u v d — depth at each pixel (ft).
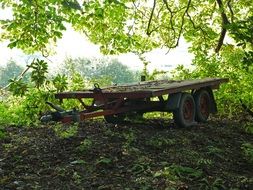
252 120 44.80
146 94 32.07
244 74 45.96
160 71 54.39
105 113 32.30
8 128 35.81
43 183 23.21
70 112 28.04
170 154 28.81
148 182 23.70
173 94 36.09
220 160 29.14
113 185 23.20
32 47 42.68
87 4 38.68
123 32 57.31
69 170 24.90
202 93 40.40
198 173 25.18
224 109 47.85
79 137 31.68
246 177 25.96
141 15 70.03
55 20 36.06
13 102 43.04
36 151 28.40
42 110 37.52
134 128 35.63
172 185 23.43
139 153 28.30
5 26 37.35
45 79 39.01
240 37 27.17
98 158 27.07
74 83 48.42
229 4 67.31
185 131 35.27
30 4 34.53
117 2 36.76
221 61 49.37
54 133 33.27
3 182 22.98
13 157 27.14
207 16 72.08
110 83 53.47
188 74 50.42
